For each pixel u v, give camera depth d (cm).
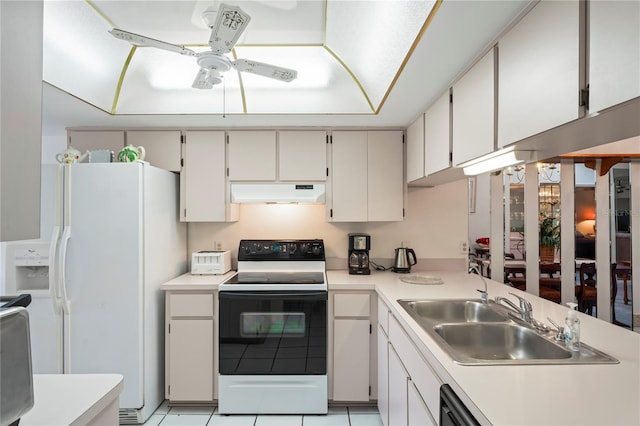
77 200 214
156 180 237
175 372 234
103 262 214
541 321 150
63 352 213
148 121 252
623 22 79
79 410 87
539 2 108
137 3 162
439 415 111
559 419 77
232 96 234
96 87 211
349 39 183
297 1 162
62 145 295
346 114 237
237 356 229
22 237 65
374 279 249
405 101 208
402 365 162
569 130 105
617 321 382
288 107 235
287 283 236
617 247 430
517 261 377
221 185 267
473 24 126
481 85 146
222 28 125
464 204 294
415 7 129
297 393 228
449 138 181
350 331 235
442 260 293
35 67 68
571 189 255
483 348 149
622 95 80
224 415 228
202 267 268
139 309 215
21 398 72
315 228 294
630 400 85
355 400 234
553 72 102
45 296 211
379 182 268
